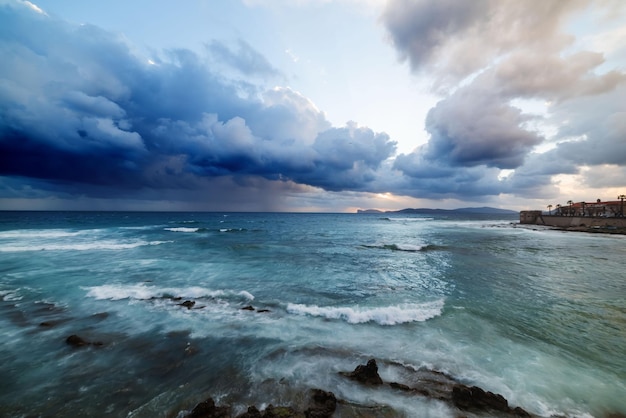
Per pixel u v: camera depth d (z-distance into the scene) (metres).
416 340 7.02
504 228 56.34
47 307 9.06
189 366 5.77
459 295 10.93
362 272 14.99
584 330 7.71
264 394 4.88
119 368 5.68
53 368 5.64
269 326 7.76
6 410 4.44
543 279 13.66
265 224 62.84
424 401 4.69
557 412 4.56
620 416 4.48
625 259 19.86
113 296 10.12
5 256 18.08
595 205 63.66
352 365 5.84
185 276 13.40
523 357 6.25
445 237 36.53
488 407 4.50
